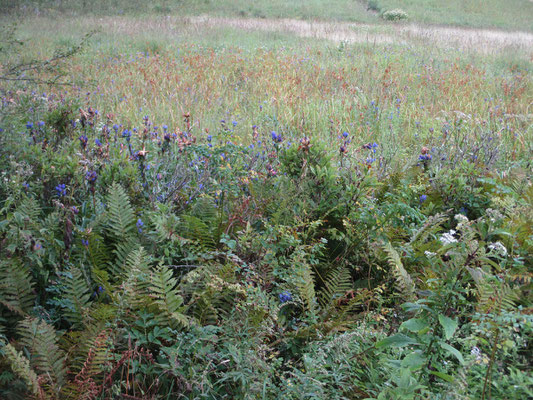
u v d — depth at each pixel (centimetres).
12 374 220
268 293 302
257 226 355
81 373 215
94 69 1010
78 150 443
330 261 356
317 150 400
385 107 779
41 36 1579
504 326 206
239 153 442
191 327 255
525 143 645
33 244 272
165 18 2411
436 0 3822
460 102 848
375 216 341
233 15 2920
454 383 195
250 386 217
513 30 3042
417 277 308
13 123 407
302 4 3400
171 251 318
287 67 1104
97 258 300
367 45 1565
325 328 273
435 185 428
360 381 241
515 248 329
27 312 260
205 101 803
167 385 240
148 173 411
